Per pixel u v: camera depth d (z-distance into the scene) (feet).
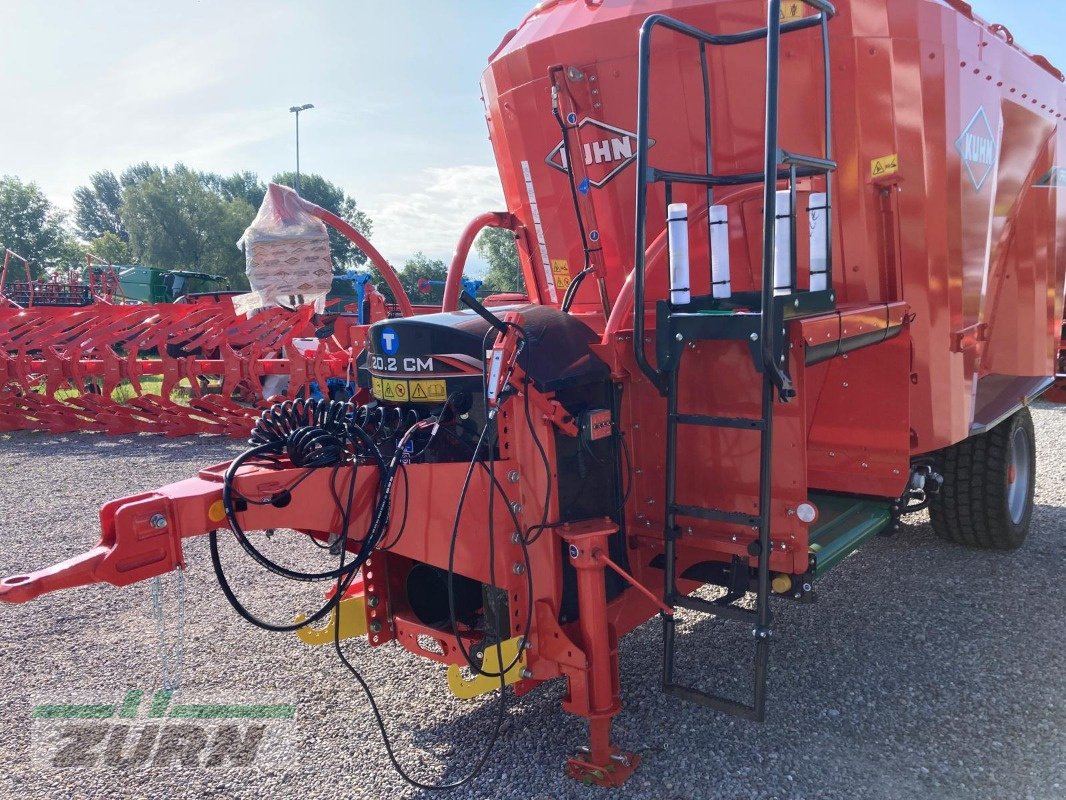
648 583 10.48
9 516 21.61
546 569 9.05
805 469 8.68
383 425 10.06
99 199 288.51
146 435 33.99
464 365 9.41
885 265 11.38
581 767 9.12
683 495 9.66
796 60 10.34
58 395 42.42
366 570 10.13
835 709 10.44
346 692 11.52
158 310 36.91
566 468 9.14
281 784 9.31
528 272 13.78
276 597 15.35
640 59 8.23
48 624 14.32
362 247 15.74
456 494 9.20
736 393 8.97
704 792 8.76
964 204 12.30
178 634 13.69
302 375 31.96
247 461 8.82
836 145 10.86
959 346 12.42
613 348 9.59
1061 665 11.39
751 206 10.63
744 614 8.70
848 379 11.75
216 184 266.77
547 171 12.46
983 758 9.24
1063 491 20.61
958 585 14.52
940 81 11.37
